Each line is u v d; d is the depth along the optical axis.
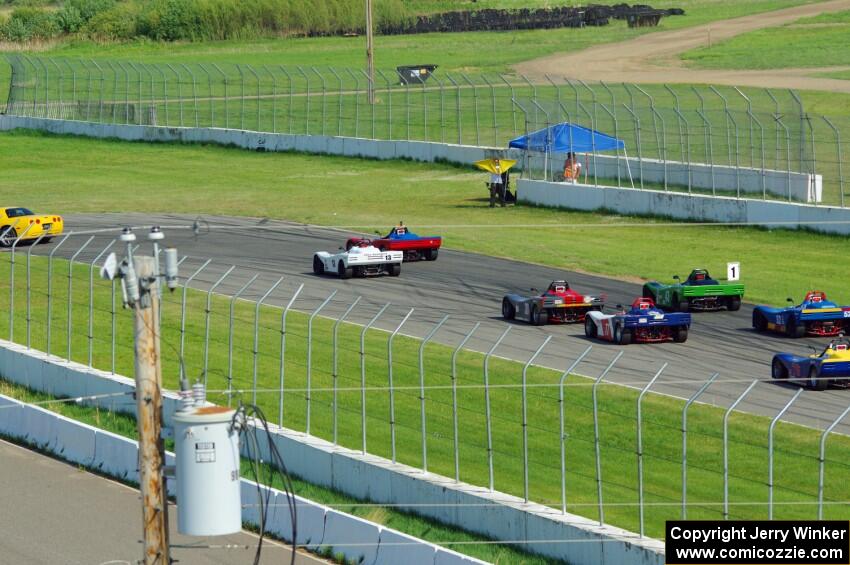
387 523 76.12
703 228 182.12
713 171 189.75
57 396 109.19
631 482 78.31
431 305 135.25
